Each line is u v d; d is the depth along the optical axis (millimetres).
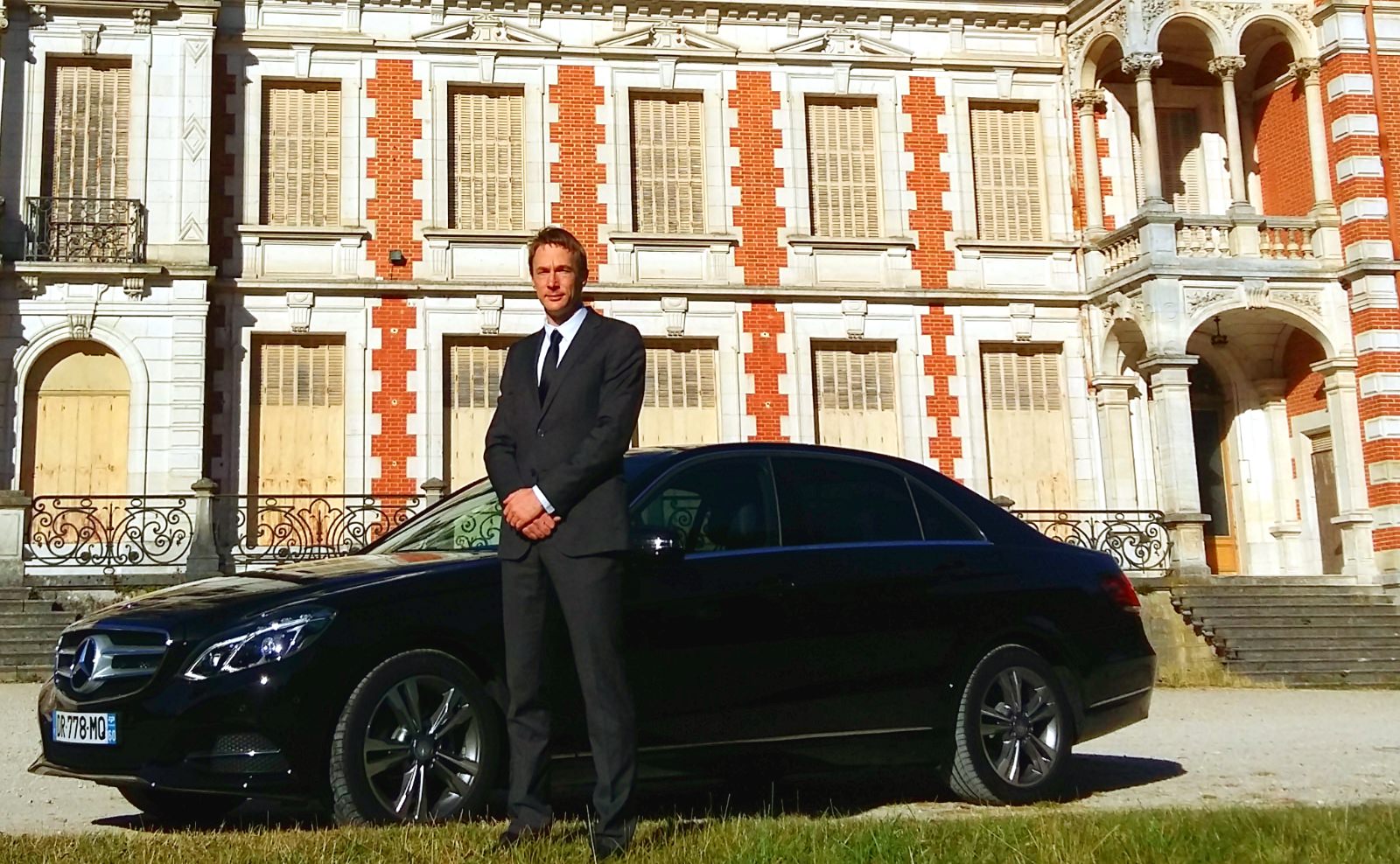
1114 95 24594
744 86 23547
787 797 8039
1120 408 23531
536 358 5590
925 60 24109
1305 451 24359
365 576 6664
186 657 6309
